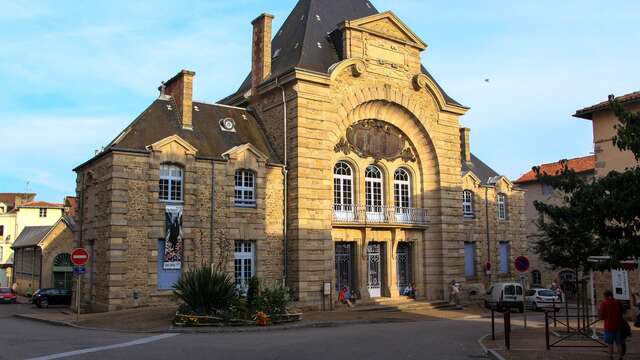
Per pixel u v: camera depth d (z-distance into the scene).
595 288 25.09
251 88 31.64
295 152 28.08
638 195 12.71
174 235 25.22
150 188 25.00
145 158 25.05
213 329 19.02
